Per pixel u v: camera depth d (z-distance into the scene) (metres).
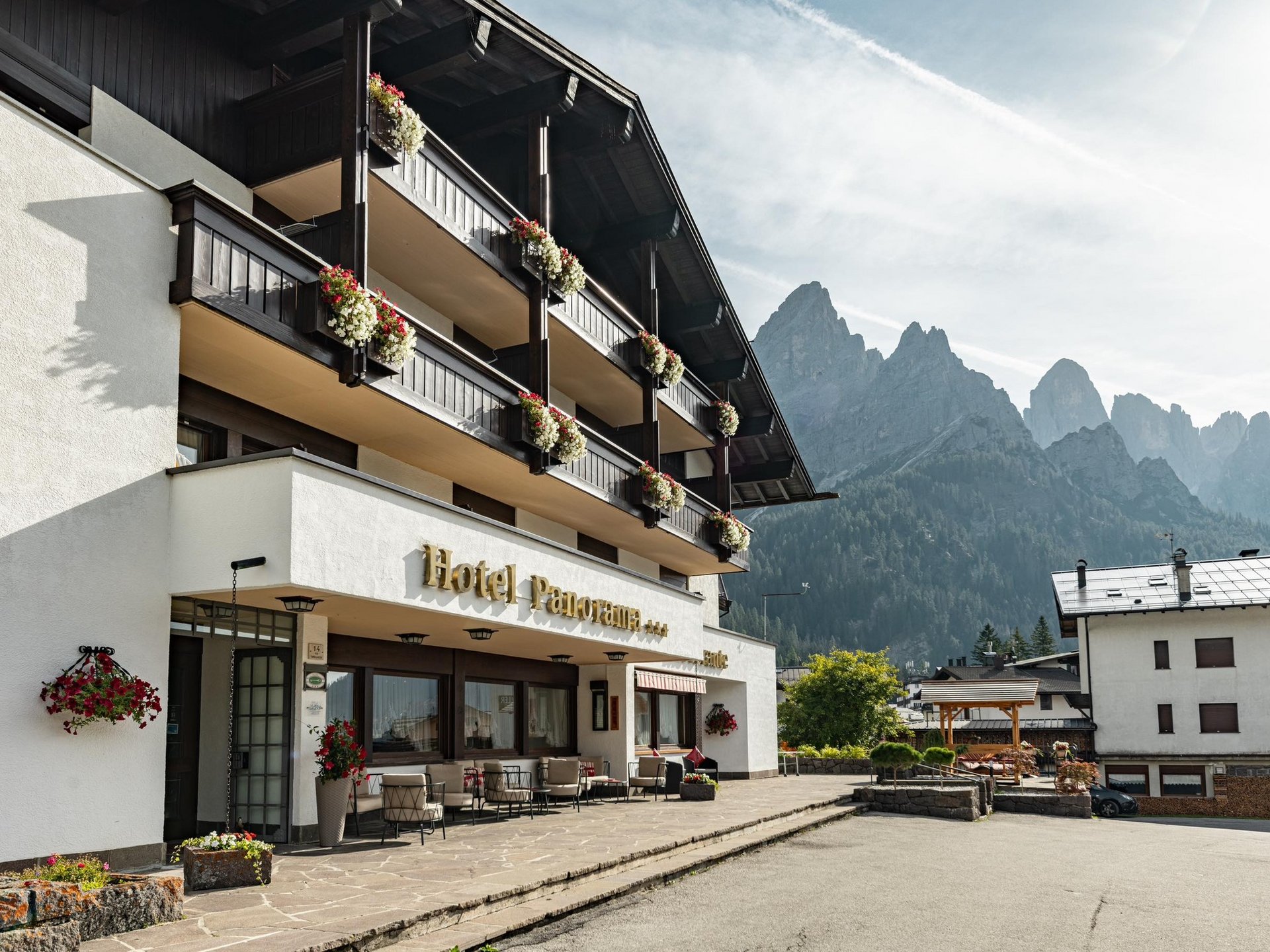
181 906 8.45
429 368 15.34
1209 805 43.88
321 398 14.28
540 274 18.70
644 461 23.02
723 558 27.83
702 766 27.77
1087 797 27.16
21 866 9.26
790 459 32.53
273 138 14.34
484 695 20.66
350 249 13.39
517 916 9.62
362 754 13.91
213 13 14.28
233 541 11.09
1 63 11.20
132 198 10.95
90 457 10.33
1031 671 74.00
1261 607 49.38
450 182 16.50
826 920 10.38
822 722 55.91
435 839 14.30
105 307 10.56
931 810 23.67
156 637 10.95
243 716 14.16
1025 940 9.88
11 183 9.77
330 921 8.34
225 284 11.59
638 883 11.74
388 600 12.61
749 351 29.17
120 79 12.75
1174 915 11.62
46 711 9.62
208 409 13.63
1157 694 50.66
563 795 19.45
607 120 21.06
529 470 18.33
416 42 16.69
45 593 9.76
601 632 18.67
